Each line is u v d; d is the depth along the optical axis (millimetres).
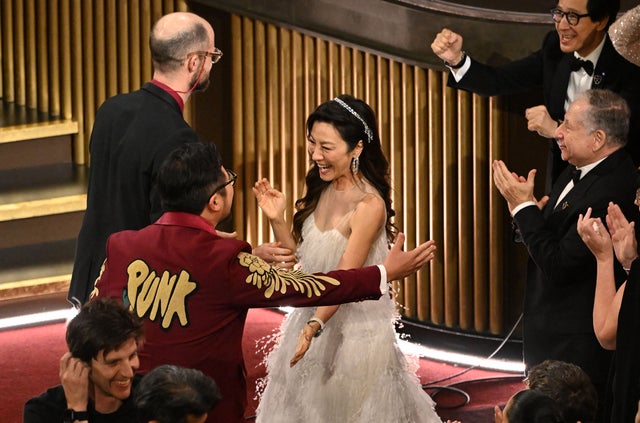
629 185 10914
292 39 15781
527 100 14055
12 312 16125
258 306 8914
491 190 14430
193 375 7391
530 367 11641
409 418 11141
